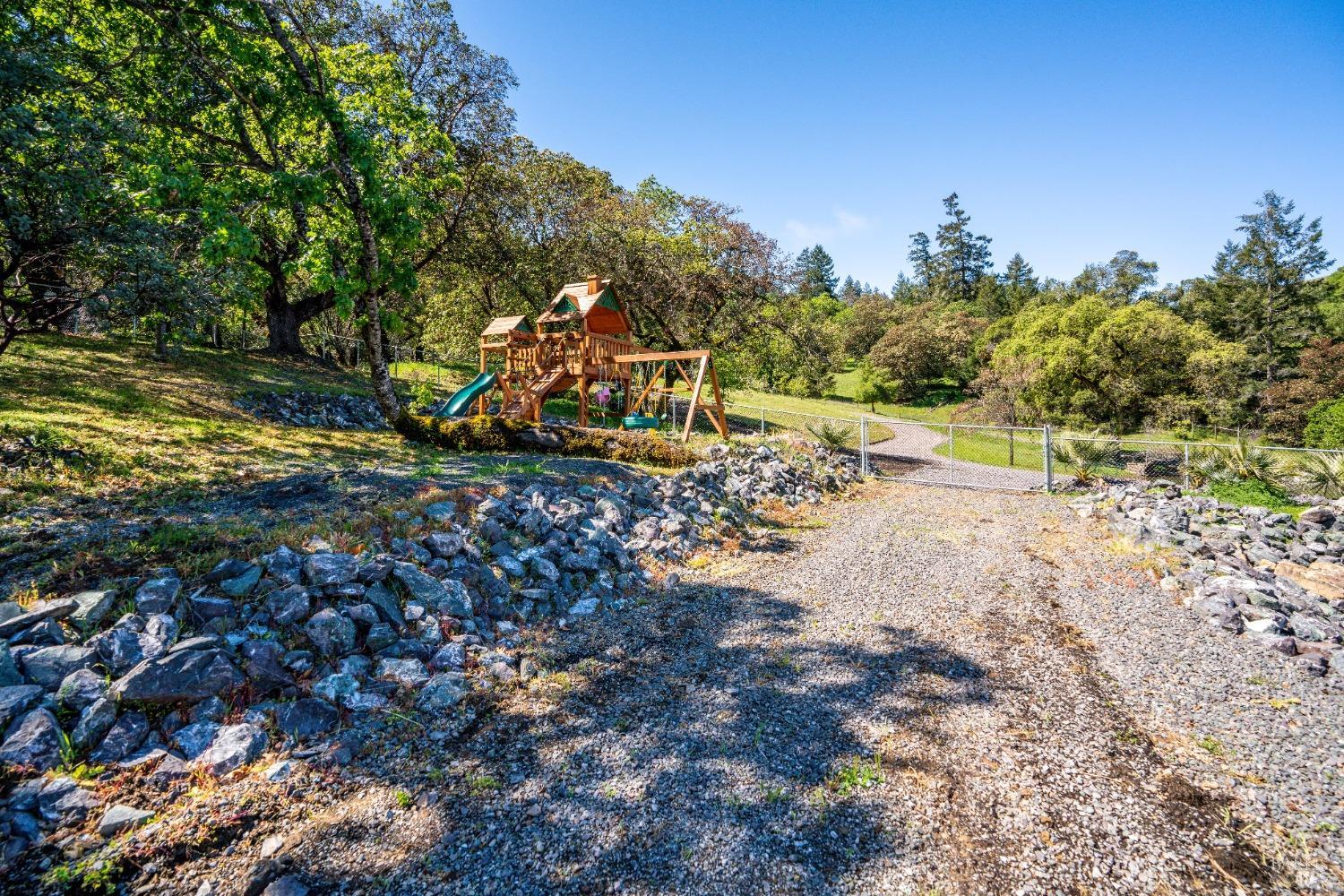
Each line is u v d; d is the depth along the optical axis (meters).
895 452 25.02
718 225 24.38
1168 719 4.32
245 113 13.62
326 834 2.97
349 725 3.79
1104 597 6.91
